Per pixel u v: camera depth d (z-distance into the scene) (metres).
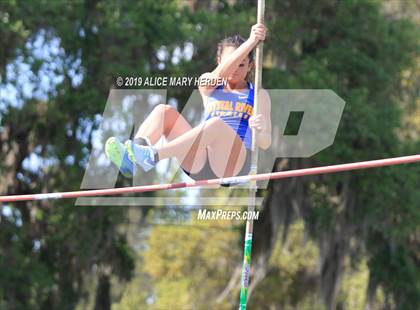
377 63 61.12
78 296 57.66
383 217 60.62
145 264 85.50
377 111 58.72
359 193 59.16
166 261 81.44
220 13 57.59
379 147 58.28
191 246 80.12
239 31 54.44
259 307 74.06
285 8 59.91
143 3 55.41
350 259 64.88
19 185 56.44
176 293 80.44
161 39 54.44
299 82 55.00
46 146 55.88
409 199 59.56
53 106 54.19
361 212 59.28
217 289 79.06
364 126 56.78
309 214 59.22
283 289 73.81
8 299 54.97
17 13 51.97
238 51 24.02
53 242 57.25
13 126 54.88
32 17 52.72
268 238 59.22
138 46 54.66
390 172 57.94
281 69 57.16
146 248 89.94
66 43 54.31
